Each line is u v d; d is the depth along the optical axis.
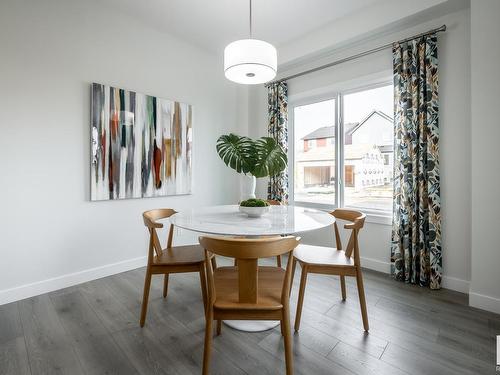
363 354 1.47
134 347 1.54
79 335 1.65
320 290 2.30
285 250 1.21
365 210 2.96
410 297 2.17
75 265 2.41
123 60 2.68
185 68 3.23
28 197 2.14
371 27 2.57
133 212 2.81
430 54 2.32
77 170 2.40
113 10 2.60
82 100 2.42
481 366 1.38
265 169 1.98
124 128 2.67
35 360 1.42
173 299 2.13
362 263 2.88
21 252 2.12
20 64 2.08
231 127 3.81
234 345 1.56
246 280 1.23
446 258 2.35
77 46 2.38
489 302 1.96
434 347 1.54
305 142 3.53
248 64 1.77
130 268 2.78
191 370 1.36
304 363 1.40
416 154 2.41
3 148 2.02
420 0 2.27
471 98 2.03
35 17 2.14
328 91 3.18
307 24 2.88
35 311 1.93
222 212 2.09
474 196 2.03
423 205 2.38
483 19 1.96
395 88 2.53
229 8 2.61
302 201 3.55
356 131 3.05
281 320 1.25
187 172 3.23
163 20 2.80
